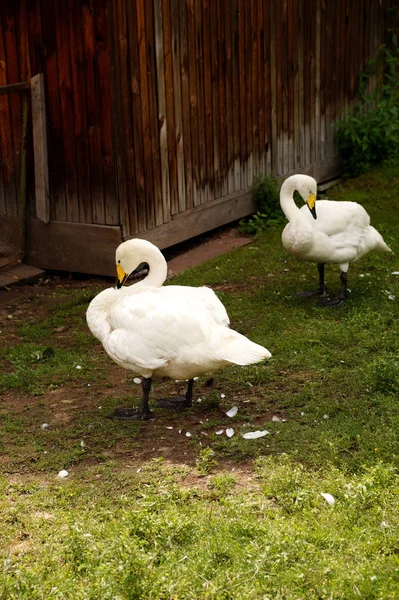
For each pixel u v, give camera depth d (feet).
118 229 30.09
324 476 16.12
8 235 32.19
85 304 28.55
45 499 15.85
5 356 24.07
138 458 17.57
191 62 32.45
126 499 15.26
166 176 31.94
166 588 12.25
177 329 17.85
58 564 13.53
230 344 17.49
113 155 29.45
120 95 29.09
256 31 36.01
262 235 35.14
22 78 30.40
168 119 31.60
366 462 16.43
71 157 30.32
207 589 12.19
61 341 25.27
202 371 18.34
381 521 14.30
